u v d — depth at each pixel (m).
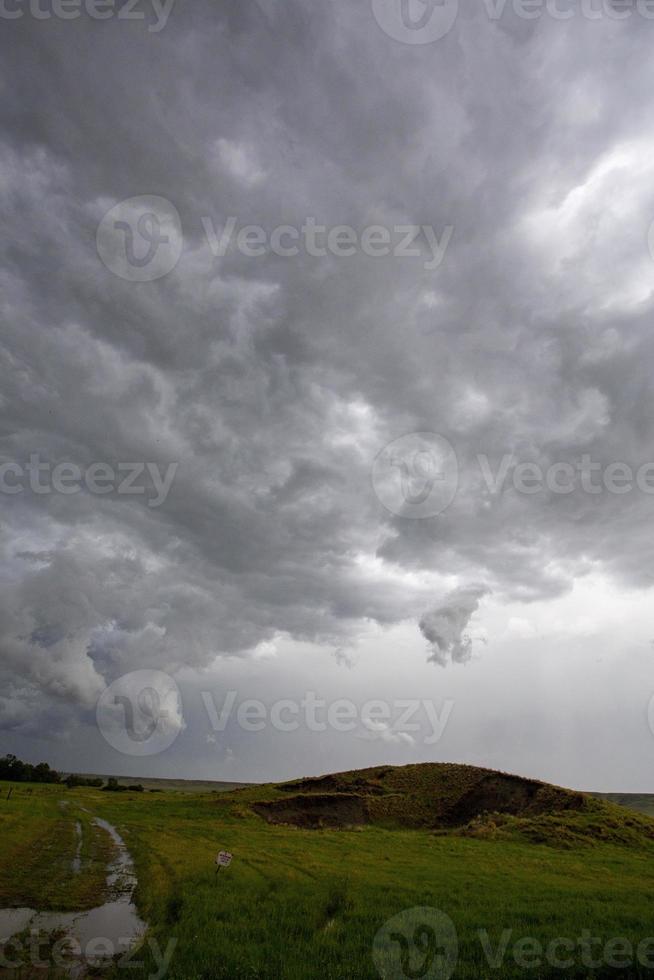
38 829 39.09
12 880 21.12
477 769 75.12
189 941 13.87
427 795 71.56
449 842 45.50
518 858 38.12
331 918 17.45
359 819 66.50
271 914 17.34
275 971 12.20
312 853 35.69
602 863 37.47
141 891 19.94
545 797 61.12
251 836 44.28
